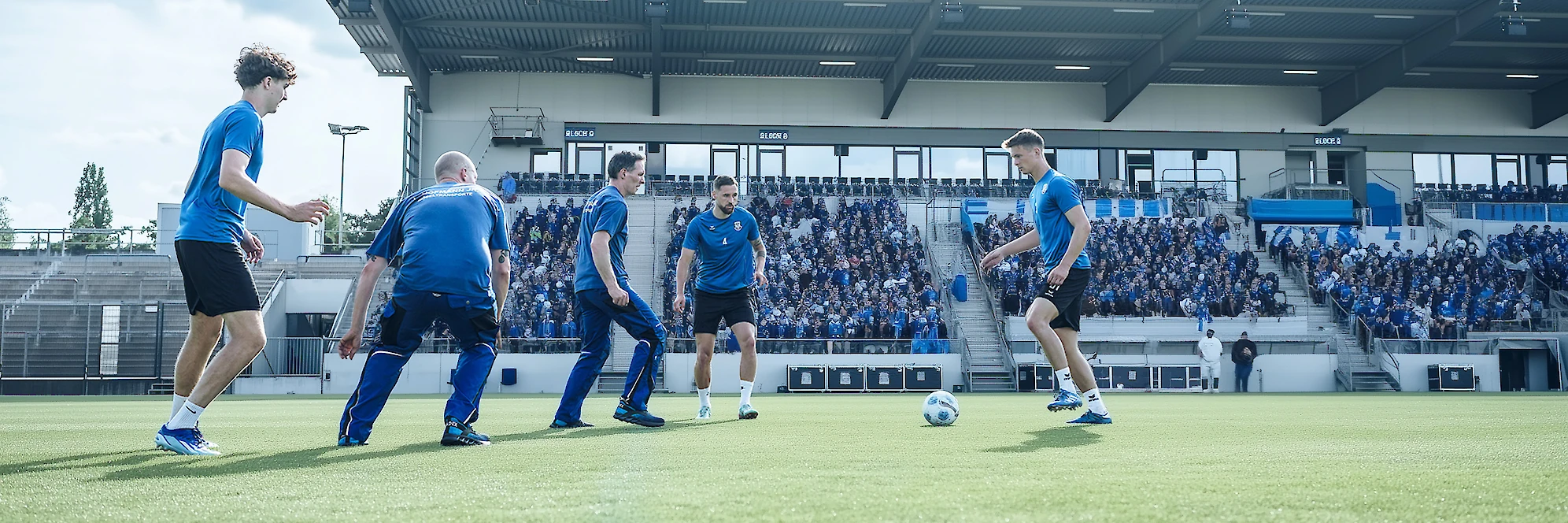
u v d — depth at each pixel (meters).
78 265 26.73
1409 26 27.67
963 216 29.22
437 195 4.31
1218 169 32.91
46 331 21.58
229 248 3.95
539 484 2.51
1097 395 5.66
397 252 4.31
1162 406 9.38
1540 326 25.25
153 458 3.41
